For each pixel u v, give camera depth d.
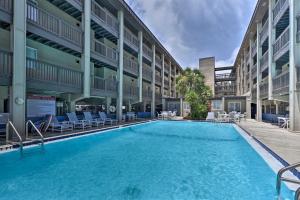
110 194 4.65
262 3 17.88
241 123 18.48
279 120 15.49
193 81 26.48
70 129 12.33
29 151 7.81
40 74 10.41
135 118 23.55
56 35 11.77
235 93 45.00
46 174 5.85
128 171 6.18
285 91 13.31
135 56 25.70
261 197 4.52
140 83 24.25
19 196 4.48
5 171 6.03
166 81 37.66
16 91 8.76
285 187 4.75
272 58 16.75
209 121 21.73
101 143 10.55
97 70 19.06
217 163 7.01
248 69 30.28
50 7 13.09
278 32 16.91
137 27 23.67
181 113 30.69
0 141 7.96
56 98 14.33
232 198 4.50
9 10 8.70
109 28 17.55
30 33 10.40
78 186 5.05
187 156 7.96
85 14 14.34
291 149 7.30
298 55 11.94
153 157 7.78
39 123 10.98
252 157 7.55
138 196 4.57
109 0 17.88
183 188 5.01
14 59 8.71
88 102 21.48
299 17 11.88
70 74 12.82
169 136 12.89
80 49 13.97
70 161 7.16
